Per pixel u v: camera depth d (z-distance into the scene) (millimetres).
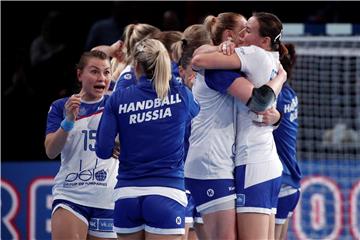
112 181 14758
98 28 23422
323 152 22484
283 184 15727
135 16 23844
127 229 13141
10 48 24906
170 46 15852
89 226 14828
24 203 20984
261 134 13383
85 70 14641
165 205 12883
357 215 21141
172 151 13039
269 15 13484
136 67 13258
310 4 25172
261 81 13125
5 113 23547
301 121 22797
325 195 21203
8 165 21047
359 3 24688
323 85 22922
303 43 21141
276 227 15914
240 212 13297
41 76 23875
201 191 13477
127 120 13031
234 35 13992
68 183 14719
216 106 13414
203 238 15305
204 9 24516
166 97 13055
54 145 14414
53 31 24219
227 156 13391
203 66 13117
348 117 22875
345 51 21109
